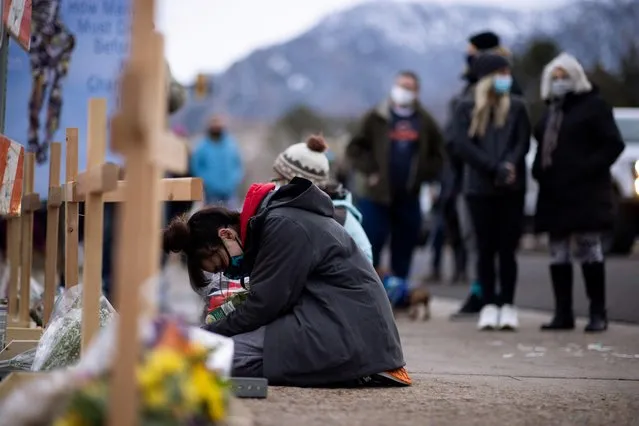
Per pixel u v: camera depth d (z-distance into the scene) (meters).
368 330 7.97
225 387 5.11
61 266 12.05
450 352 11.48
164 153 4.77
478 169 13.98
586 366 10.18
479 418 6.70
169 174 19.22
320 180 10.17
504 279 14.22
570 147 13.62
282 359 7.86
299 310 7.98
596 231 13.56
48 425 4.52
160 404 4.43
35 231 16.14
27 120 12.12
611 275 20.62
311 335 7.86
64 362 7.14
